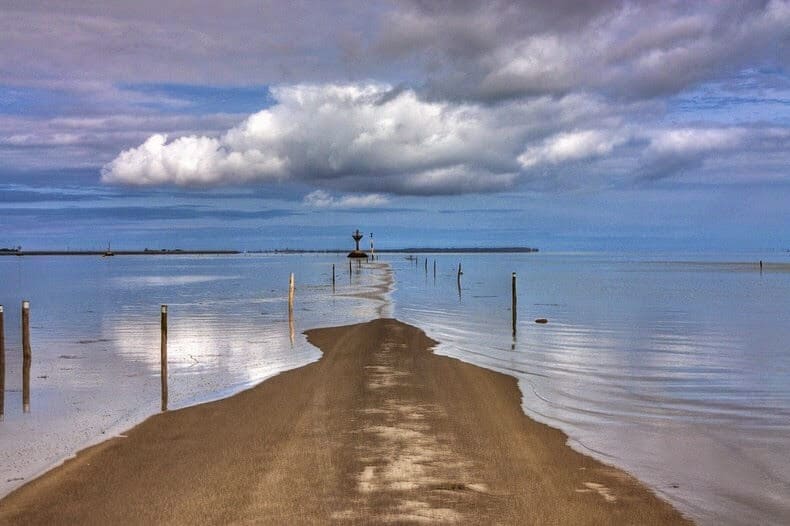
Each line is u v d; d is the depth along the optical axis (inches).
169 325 1272.1
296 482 393.1
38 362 846.5
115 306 1755.7
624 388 677.9
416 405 588.1
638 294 2177.7
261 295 2140.7
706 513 357.7
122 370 786.2
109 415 565.6
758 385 697.0
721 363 832.9
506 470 418.0
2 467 427.8
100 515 347.9
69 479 401.7
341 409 572.7
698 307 1681.8
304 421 532.4
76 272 4813.0
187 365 816.9
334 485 388.2
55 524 337.7
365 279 3255.4
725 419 557.9
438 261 7824.8
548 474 412.8
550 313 1514.5
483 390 653.9
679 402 617.6
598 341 1037.2
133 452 455.2
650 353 911.0
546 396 636.1
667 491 388.5
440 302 1829.5
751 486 398.6
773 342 1026.7
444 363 807.1
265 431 503.5
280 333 1124.5
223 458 438.6
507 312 1530.5
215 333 1137.4
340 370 758.5
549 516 348.5
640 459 447.2
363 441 476.1
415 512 350.9
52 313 1567.4
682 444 484.4
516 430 511.8
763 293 2222.0
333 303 1791.3
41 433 509.7
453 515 347.6
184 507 357.1
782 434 513.0
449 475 406.9
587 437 497.7
